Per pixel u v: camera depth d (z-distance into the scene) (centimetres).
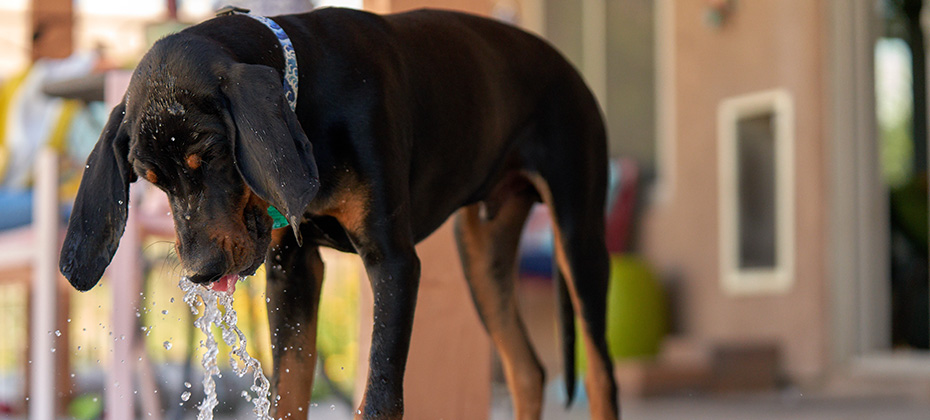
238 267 222
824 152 669
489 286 331
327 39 248
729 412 561
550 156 308
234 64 218
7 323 688
